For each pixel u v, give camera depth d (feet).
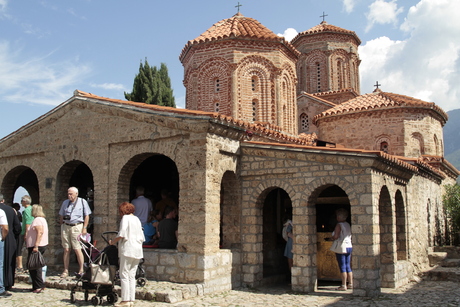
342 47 89.20
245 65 58.23
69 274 39.52
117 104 40.19
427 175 54.90
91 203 45.32
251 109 58.13
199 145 35.55
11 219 33.14
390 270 38.91
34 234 33.99
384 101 67.26
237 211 40.06
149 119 38.11
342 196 47.14
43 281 33.94
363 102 69.46
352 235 34.37
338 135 69.31
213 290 34.81
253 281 38.19
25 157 47.73
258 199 39.29
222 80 58.54
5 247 32.55
